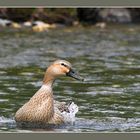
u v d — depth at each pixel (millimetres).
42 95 16859
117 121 16891
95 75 23562
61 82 22125
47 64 25797
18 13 39312
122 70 24750
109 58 27688
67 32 36781
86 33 36594
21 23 38969
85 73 23938
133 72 24328
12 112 17641
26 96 19578
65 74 17203
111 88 21172
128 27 40250
